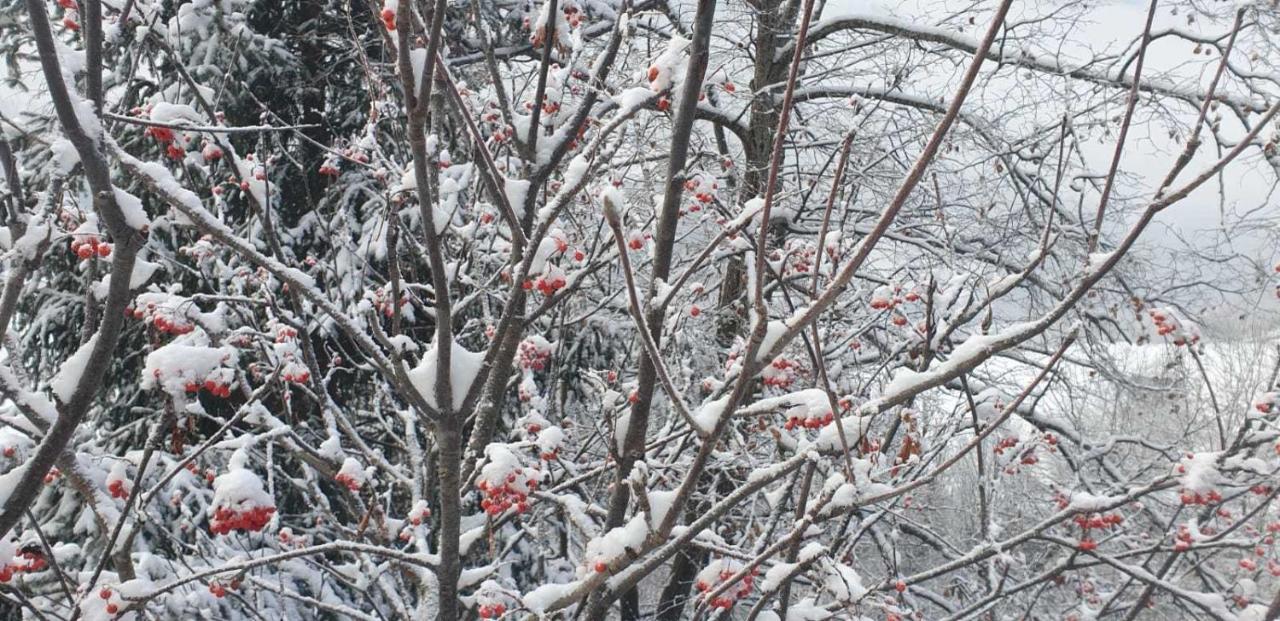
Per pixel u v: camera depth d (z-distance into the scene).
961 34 8.23
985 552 3.71
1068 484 6.08
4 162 2.55
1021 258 8.62
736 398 2.13
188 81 2.89
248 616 6.05
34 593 4.97
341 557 6.76
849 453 2.39
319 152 7.36
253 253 2.65
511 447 3.68
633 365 8.64
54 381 2.53
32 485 2.54
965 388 3.58
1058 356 2.28
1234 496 4.06
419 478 4.50
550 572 7.31
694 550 5.52
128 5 2.82
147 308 3.51
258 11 7.34
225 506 2.47
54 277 7.07
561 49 3.32
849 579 3.19
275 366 3.87
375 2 2.76
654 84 2.97
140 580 2.95
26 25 5.48
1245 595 4.75
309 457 4.06
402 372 2.75
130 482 3.57
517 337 3.29
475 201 4.52
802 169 9.41
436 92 3.72
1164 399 8.62
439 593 3.09
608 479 5.70
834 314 6.00
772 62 8.96
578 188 2.72
